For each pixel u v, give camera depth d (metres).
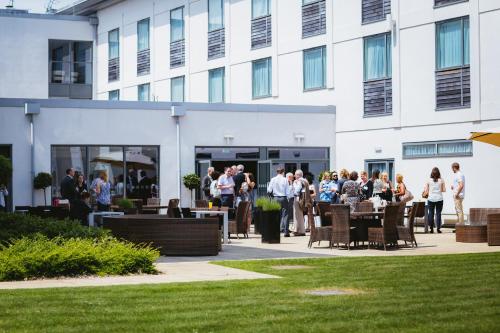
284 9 35.22
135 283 12.84
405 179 29.97
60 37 46.06
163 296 11.35
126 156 30.12
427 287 12.24
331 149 32.88
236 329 8.95
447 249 19.33
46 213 23.62
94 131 29.64
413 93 29.59
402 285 12.50
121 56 45.81
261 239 22.53
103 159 29.83
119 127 29.98
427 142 29.09
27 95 45.12
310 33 33.97
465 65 27.72
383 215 19.33
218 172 29.28
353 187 21.55
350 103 32.25
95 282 13.00
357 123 31.95
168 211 25.73
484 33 27.09
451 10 28.14
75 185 26.80
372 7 31.20
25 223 17.39
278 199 24.84
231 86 38.12
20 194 28.67
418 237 23.72
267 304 10.64
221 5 38.69
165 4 42.31
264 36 36.22
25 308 10.37
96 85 47.84
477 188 27.33
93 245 14.71
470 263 15.64
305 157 32.50
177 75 41.53
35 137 28.92
